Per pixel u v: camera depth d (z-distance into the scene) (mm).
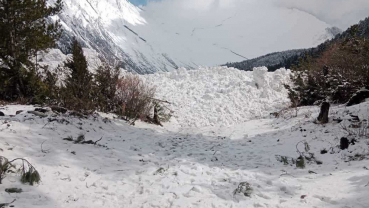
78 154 6105
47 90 10406
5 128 6605
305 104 14281
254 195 4574
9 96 11453
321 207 4148
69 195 4199
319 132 8500
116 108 12148
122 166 5902
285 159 6543
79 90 10555
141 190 4699
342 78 12773
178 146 8297
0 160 4344
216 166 6301
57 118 8172
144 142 8414
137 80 13234
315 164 6305
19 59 10852
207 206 4145
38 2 11078
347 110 9570
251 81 18938
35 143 6176
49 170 4988
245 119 14188
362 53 12352
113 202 4188
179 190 4684
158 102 13664
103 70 12227
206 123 13672
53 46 11898
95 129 8711
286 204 4293
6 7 10266
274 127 10898
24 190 4117
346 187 4719
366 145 6539
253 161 6852
